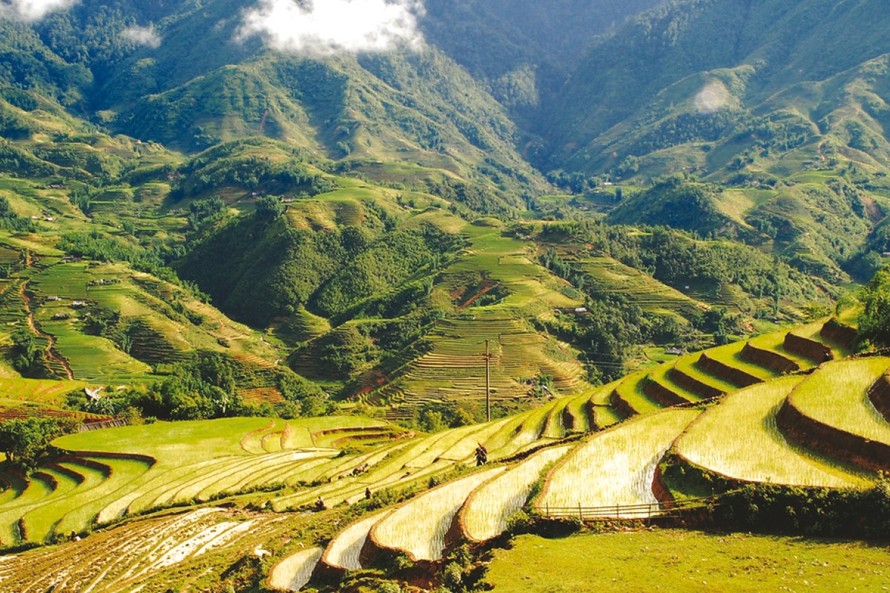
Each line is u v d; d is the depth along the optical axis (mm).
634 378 109562
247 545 72562
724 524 48094
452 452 96312
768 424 60375
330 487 91500
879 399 58312
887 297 84812
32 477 119438
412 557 52188
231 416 163375
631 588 39656
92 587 70125
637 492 54188
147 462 120125
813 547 42875
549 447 68688
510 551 47344
